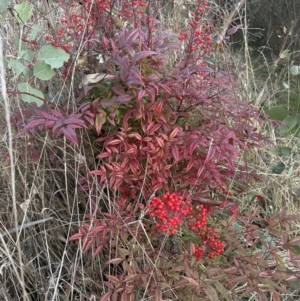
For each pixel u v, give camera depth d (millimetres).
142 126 1458
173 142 1456
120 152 1530
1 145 1599
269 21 4113
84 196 1700
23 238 1652
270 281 1418
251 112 1744
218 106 1720
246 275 1437
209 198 1632
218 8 2586
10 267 1458
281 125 2020
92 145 1651
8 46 1676
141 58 1338
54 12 1882
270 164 2357
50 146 1657
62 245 1711
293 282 1594
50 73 1408
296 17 3828
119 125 1581
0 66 1153
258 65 3705
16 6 1386
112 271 1683
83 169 1673
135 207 1524
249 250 1854
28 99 1396
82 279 1565
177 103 1646
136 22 1567
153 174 1498
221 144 1441
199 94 1512
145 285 1435
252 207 2102
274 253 1521
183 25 2410
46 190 1706
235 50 3916
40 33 1783
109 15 1593
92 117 1370
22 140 1633
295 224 2098
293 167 2383
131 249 1540
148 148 1476
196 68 1523
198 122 1645
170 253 1633
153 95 1353
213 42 1959
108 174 1576
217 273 1556
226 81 1780
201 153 1536
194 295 1467
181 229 1730
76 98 1572
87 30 1556
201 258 1535
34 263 1674
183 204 1479
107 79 1465
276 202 2170
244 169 1898
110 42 1553
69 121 1270
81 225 1557
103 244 1491
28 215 1645
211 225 1695
